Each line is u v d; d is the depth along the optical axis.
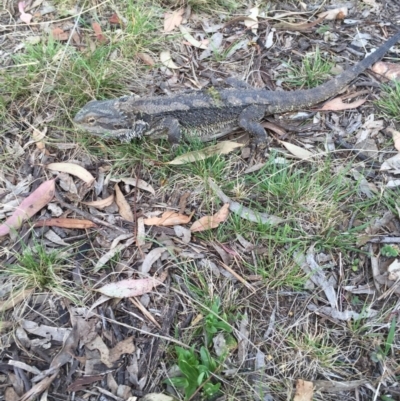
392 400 0.39
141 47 0.63
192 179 0.51
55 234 0.48
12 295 0.44
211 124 0.56
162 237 0.48
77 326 0.43
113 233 0.48
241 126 0.56
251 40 0.66
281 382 0.41
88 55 0.60
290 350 0.42
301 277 0.46
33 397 0.39
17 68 0.60
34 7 0.69
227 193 0.51
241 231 0.48
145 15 0.65
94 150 0.54
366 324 0.43
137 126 0.54
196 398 0.40
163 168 0.52
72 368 0.41
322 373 0.41
